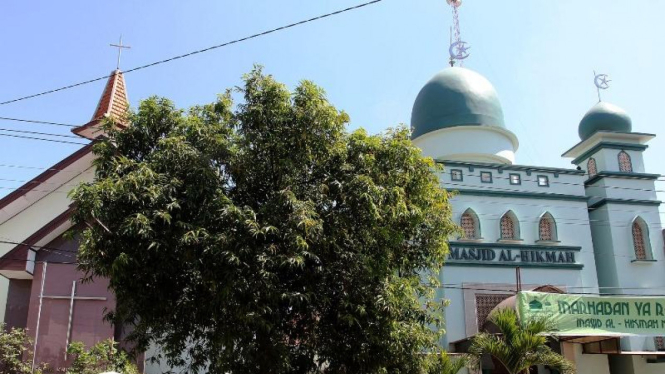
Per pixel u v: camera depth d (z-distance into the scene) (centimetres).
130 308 1194
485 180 2981
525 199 2989
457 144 3469
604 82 3619
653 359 2814
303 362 1254
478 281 2777
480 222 2883
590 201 3238
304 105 1272
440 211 1417
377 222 1258
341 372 1249
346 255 1219
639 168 3328
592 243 3023
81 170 2050
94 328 1753
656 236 3139
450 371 1725
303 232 1148
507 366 1702
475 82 3650
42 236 1808
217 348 1162
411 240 1384
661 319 2273
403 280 1280
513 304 2316
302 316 1255
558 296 2230
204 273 1108
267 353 1164
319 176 1278
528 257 2881
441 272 2748
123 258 1064
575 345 2700
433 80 3731
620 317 2253
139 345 1263
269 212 1164
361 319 1204
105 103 2123
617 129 3406
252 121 1258
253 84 1293
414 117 3738
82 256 1171
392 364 1255
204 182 1166
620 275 3017
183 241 1078
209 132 1240
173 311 1171
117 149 1270
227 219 1120
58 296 1773
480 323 2712
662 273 3073
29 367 1647
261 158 1262
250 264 1116
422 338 1271
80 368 1495
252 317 1081
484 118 3509
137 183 1122
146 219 1079
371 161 1269
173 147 1181
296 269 1192
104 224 1111
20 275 1855
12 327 1767
